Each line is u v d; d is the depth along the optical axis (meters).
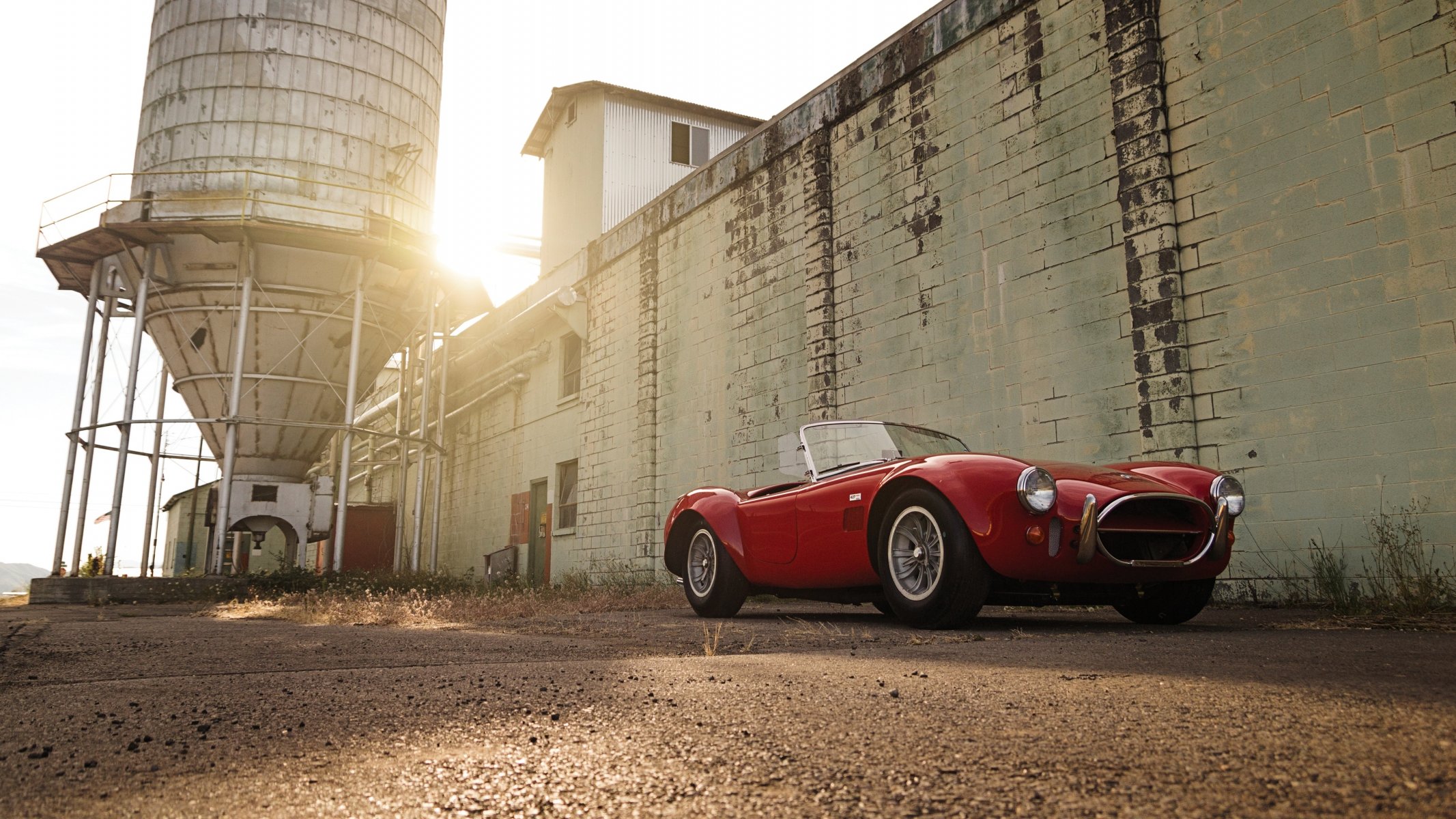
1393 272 4.71
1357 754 1.07
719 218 10.60
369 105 13.50
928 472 3.68
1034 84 6.82
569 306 13.41
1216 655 2.31
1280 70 5.29
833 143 8.88
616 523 12.03
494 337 16.27
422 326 15.38
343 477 12.68
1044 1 6.79
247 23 12.99
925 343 7.53
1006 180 6.96
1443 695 1.45
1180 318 5.64
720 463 10.13
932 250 7.57
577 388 14.09
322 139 13.01
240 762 1.27
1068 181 6.47
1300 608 4.63
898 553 3.85
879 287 8.08
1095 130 6.32
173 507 29.14
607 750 1.30
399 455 22.19
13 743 1.43
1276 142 5.27
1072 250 6.39
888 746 1.25
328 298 13.24
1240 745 1.15
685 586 5.43
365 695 1.91
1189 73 5.77
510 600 7.39
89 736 1.48
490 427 17.19
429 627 4.72
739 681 2.02
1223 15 5.60
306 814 0.99
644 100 16.64
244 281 12.34
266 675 2.33
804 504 4.42
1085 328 6.24
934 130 7.69
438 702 1.81
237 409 12.22
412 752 1.32
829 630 3.87
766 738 1.34
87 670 2.58
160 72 13.17
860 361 8.20
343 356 13.71
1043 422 6.46
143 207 12.33
